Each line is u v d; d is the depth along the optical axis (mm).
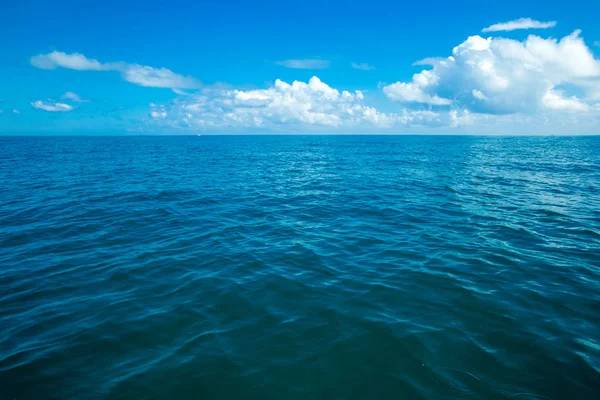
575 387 4203
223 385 4324
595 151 56594
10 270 7977
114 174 26609
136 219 12852
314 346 5098
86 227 11688
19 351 4980
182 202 16141
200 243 10125
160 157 46000
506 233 10875
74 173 26953
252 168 32656
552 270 7863
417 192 18797
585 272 7727
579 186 20156
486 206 14938
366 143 100188
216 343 5180
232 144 97062
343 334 5398
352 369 4602
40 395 4152
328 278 7605
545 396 4078
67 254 9078
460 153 52938
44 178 23828
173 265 8375
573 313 5949
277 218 13312
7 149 61688
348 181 23641
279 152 59031
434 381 4363
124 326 5648
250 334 5426
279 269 8133
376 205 15609
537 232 10922
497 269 7949
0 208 14328
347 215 13773
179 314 6047
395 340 5215
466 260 8555
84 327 5621
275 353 4941
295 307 6301
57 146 76000
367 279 7520
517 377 4395
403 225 12102
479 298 6531
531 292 6762
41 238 10445
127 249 9539
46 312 6109
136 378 4434
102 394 4168
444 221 12516
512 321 5699
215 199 17062
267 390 4246
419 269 8031
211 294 6832
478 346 5043
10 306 6324
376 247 9750
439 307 6227
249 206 15523
